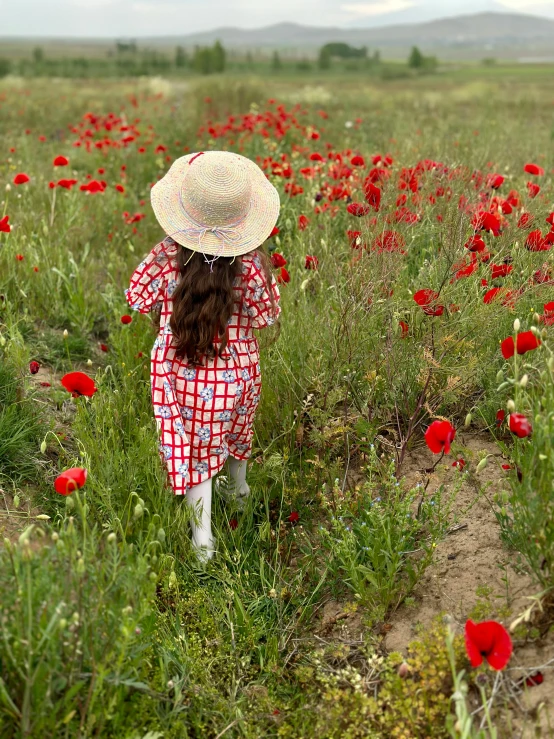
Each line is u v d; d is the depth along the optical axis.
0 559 2.23
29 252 4.93
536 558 2.41
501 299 3.26
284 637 2.73
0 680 1.93
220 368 2.91
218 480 3.34
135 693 2.28
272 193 2.93
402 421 3.63
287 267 4.57
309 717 2.39
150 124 12.34
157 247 2.86
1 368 3.59
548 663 2.24
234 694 2.42
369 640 2.62
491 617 2.48
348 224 5.40
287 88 29.02
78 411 3.23
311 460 3.37
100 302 5.08
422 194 4.54
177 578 2.83
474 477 3.09
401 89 35.75
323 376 3.58
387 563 2.69
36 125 14.07
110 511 2.86
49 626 1.93
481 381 3.52
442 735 2.21
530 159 7.44
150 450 3.06
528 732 2.10
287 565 3.13
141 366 4.03
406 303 3.55
